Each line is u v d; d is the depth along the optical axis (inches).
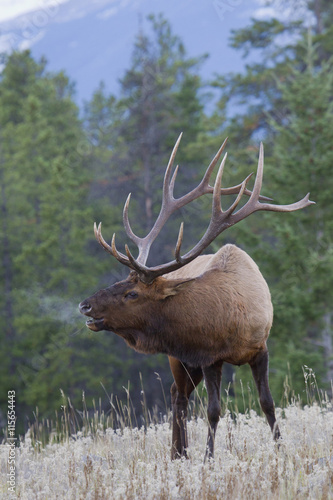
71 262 3422.7
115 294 779.4
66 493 636.1
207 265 844.0
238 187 857.5
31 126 4030.5
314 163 2380.7
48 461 748.6
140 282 775.7
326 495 551.8
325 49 3410.4
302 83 2460.6
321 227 2437.3
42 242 3700.8
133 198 3545.8
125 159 3592.5
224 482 597.3
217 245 2694.4
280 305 2284.7
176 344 780.6
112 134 4352.9
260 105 3678.6
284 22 3671.3
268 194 2470.5
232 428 815.1
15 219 3676.2
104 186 3651.6
